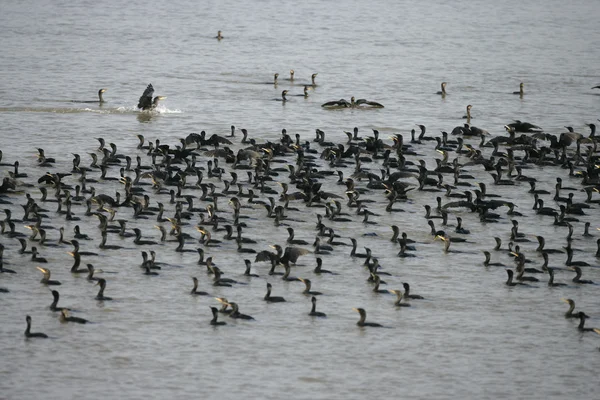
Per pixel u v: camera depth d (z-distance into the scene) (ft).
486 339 197.06
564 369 185.47
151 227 259.80
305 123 387.96
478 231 265.13
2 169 306.76
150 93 390.01
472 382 179.32
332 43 606.55
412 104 432.25
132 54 544.62
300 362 184.75
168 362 183.21
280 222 265.13
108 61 518.37
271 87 461.78
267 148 328.49
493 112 419.54
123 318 201.46
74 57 526.16
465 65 535.60
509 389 177.06
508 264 239.30
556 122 402.93
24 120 375.04
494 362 187.42
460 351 191.52
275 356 186.70
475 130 367.25
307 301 213.05
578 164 336.49
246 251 241.55
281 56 552.41
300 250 224.33
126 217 266.77
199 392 172.76
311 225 264.93
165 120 385.09
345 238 254.68
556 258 244.42
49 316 201.26
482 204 277.23
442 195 298.56
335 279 225.97
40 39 585.22
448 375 181.57
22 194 283.79
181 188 291.99
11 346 187.52
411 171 315.58
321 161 330.13
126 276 223.51
